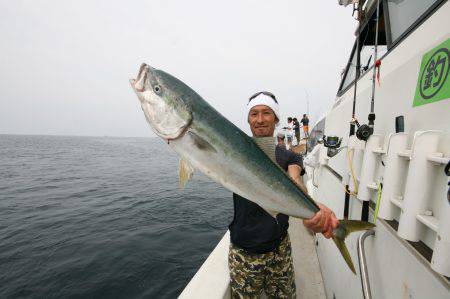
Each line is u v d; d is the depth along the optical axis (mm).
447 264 896
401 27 1970
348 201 2092
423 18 1572
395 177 1337
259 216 2053
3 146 70562
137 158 42875
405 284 1231
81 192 14969
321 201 3691
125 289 5238
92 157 43312
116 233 8141
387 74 1813
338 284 2314
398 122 1481
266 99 2182
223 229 8547
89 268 5977
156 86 1646
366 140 1719
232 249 2182
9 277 5676
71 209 11211
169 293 5113
